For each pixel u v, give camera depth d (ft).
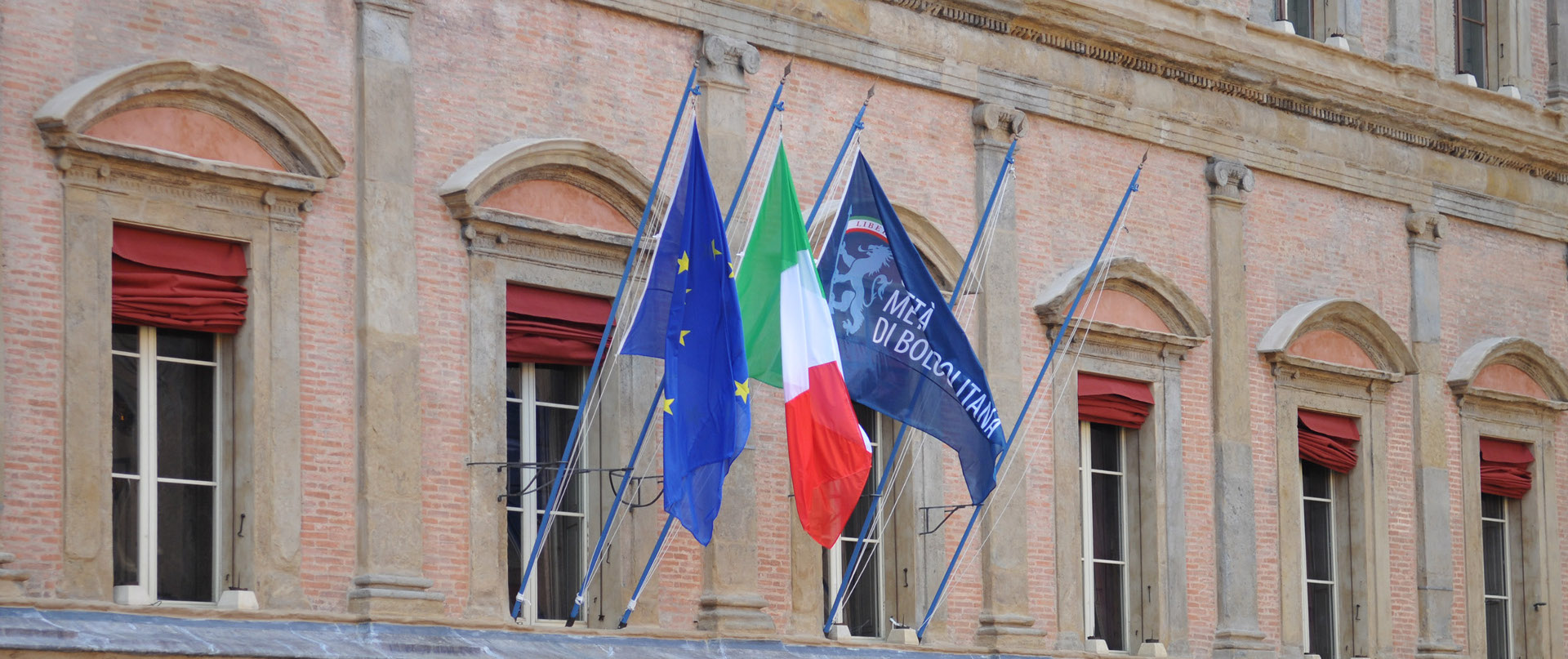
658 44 66.39
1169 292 78.33
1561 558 92.79
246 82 56.70
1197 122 80.89
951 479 72.13
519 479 63.16
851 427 62.64
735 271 63.93
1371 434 85.66
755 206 67.67
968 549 72.33
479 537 60.95
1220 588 79.41
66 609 51.93
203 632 54.24
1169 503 78.13
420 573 59.31
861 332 65.05
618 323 64.49
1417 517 87.15
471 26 62.18
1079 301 75.15
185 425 57.06
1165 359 78.69
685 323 60.18
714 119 67.05
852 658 67.87
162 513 56.34
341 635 57.16
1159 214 79.36
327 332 58.54
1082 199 77.00
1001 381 73.26
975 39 74.33
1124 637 77.56
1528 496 92.38
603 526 64.28
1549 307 94.63
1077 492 75.51
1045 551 74.33
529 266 62.64
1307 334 83.56
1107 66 78.18
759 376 63.41
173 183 55.72
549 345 63.26
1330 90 84.79
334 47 59.52
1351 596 84.84
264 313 57.31
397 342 59.52
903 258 65.82
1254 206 82.69
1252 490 80.69
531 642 60.59
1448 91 90.07
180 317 56.18
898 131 72.13
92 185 54.24
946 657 70.64
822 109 70.23
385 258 59.47
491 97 62.39
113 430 55.62
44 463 52.95
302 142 58.03
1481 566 89.10
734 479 66.49
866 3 71.46
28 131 53.21
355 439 58.85
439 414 60.44
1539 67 95.35
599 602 64.18
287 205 57.98
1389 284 87.61
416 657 57.77
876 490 71.67
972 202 73.87
